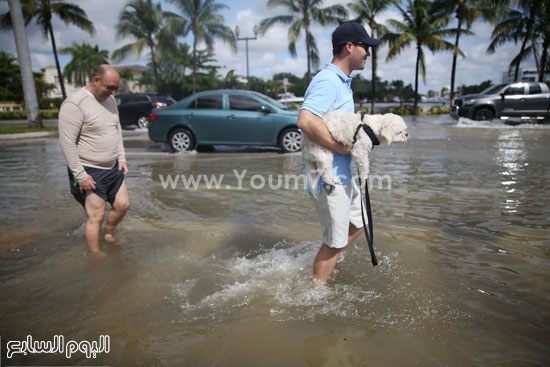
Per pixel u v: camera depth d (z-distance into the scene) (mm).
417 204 4297
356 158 2127
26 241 3285
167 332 1943
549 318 2014
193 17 32594
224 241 3279
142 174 6488
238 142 9055
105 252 3045
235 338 1884
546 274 2520
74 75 51688
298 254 2977
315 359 1721
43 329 1988
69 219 3922
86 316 2104
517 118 15734
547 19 23047
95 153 2998
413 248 3012
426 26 28328
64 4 25812
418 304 2174
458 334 1886
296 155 8703
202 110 9078
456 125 16094
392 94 77875
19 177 6207
